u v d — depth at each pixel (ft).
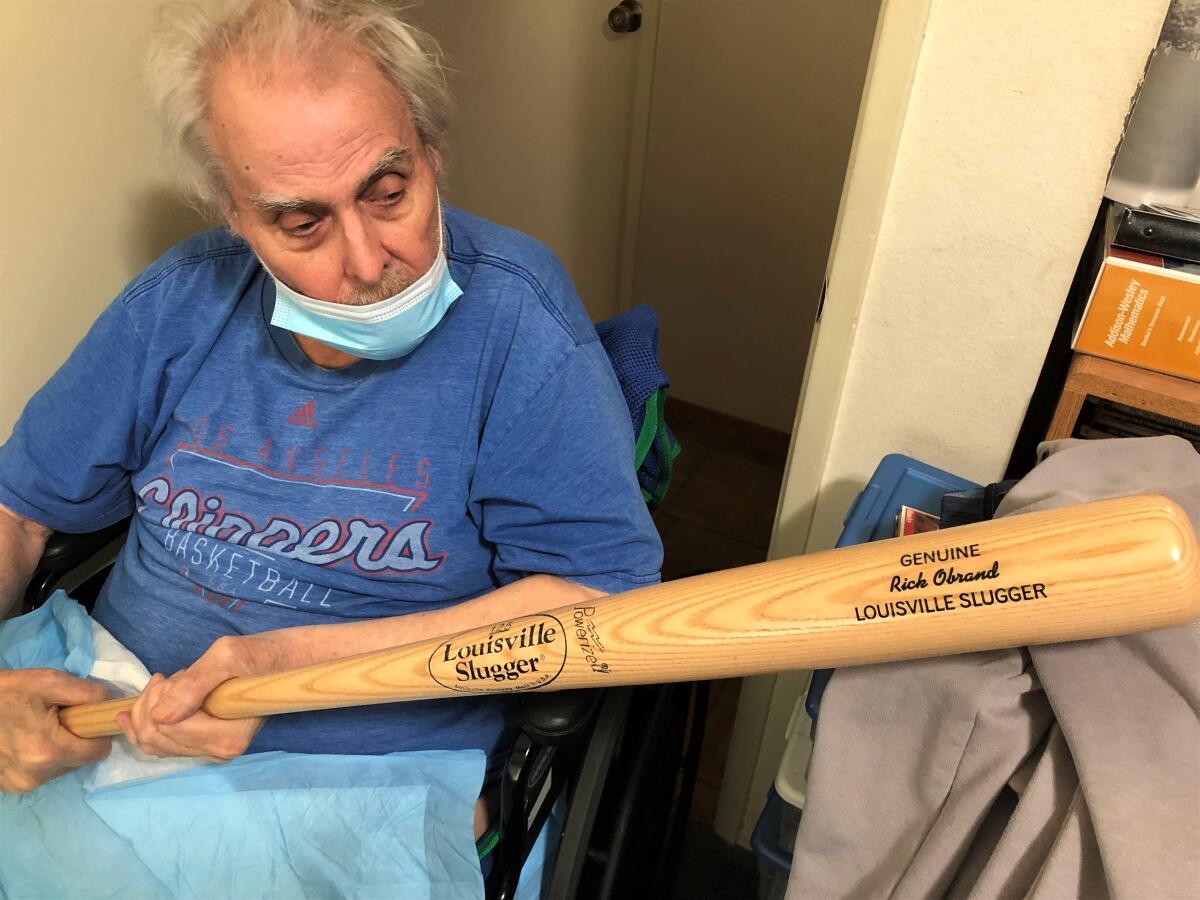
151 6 3.63
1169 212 2.44
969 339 2.90
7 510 3.39
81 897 2.77
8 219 3.37
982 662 2.07
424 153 2.65
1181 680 1.82
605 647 2.19
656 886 4.16
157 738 2.74
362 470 3.02
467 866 2.66
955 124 2.58
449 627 2.93
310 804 2.81
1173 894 1.69
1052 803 1.91
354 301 2.64
